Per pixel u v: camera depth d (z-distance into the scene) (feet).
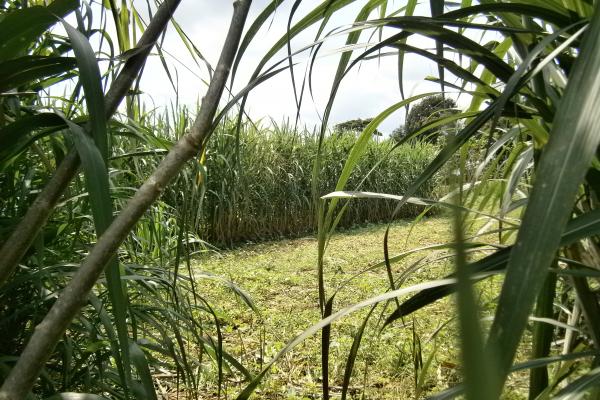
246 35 3.16
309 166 38.06
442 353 10.92
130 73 3.02
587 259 3.82
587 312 3.29
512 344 1.24
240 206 31.73
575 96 1.53
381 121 4.09
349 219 42.22
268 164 35.06
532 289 1.28
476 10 3.00
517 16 3.70
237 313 16.06
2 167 4.20
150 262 7.48
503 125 6.60
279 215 35.99
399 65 3.98
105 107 2.90
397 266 25.11
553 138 1.48
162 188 2.48
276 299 18.86
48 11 2.78
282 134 37.47
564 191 1.36
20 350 5.26
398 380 10.57
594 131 1.40
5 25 2.78
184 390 9.75
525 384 6.53
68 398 3.79
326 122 3.54
